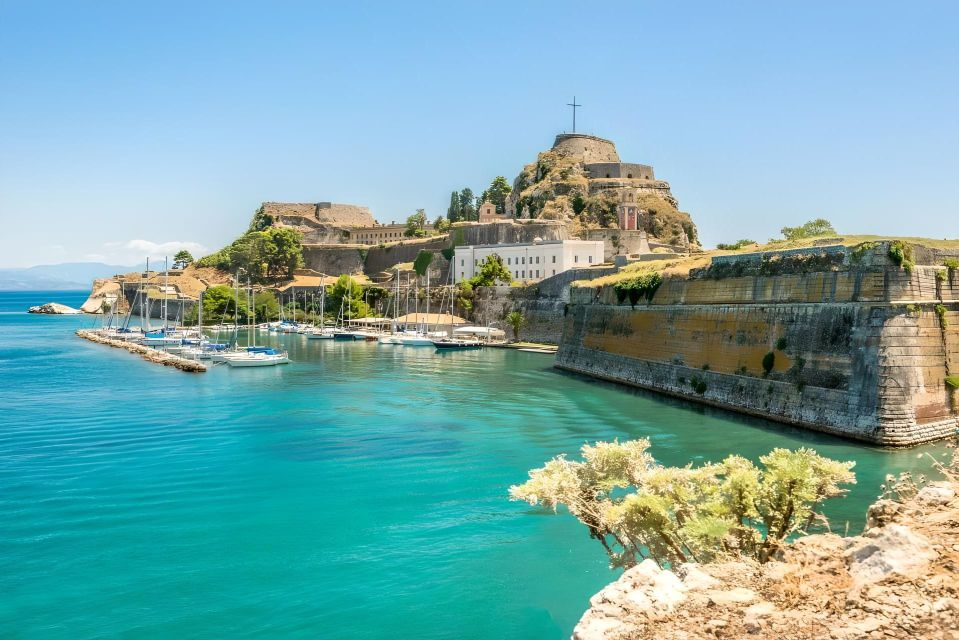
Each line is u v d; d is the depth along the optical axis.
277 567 29.62
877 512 19.19
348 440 51.88
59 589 27.56
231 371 94.88
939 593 13.55
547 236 172.62
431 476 42.47
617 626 13.65
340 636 24.25
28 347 132.62
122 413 63.44
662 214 181.25
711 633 13.13
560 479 23.89
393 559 30.48
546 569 29.48
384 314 179.12
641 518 21.88
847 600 13.76
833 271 53.31
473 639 24.08
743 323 61.62
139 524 34.47
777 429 53.09
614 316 84.81
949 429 48.81
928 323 49.72
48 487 40.34
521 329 137.25
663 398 69.06
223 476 42.59
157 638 24.08
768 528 22.02
